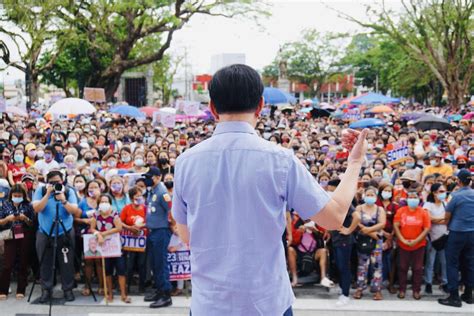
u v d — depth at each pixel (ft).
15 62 82.48
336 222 5.82
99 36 108.78
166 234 22.40
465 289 22.93
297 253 25.18
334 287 25.08
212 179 5.74
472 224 21.98
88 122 61.00
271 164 5.68
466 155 39.70
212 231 5.70
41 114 81.35
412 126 54.95
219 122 6.04
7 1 71.67
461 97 101.50
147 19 98.68
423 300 23.36
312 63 186.29
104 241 22.24
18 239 23.08
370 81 215.31
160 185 22.68
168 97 178.29
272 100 64.28
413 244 23.09
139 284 24.36
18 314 21.12
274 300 5.69
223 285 5.59
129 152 34.60
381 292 24.53
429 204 24.31
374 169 32.09
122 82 147.54
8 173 29.86
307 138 48.11
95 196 23.98
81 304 22.53
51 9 78.23
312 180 5.81
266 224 5.61
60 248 22.47
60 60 119.65
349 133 6.42
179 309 22.08
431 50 100.27
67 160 30.50
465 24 95.50
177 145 41.01
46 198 21.97
